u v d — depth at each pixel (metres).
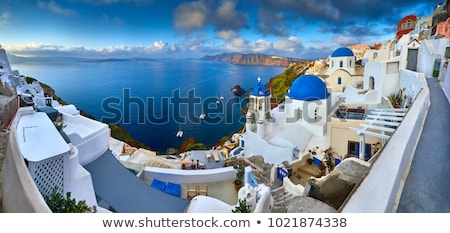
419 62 16.62
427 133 7.16
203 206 6.59
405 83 15.55
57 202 5.00
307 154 13.93
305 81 16.14
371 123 10.45
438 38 16.48
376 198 4.14
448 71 11.38
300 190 7.74
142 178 12.00
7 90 10.44
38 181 5.75
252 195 6.97
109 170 9.46
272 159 14.84
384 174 4.65
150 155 15.60
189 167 15.57
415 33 19.86
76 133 8.39
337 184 6.32
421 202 4.20
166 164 14.95
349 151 13.91
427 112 9.05
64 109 11.59
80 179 6.86
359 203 4.16
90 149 9.04
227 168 12.67
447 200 4.23
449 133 7.05
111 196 8.49
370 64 17.25
